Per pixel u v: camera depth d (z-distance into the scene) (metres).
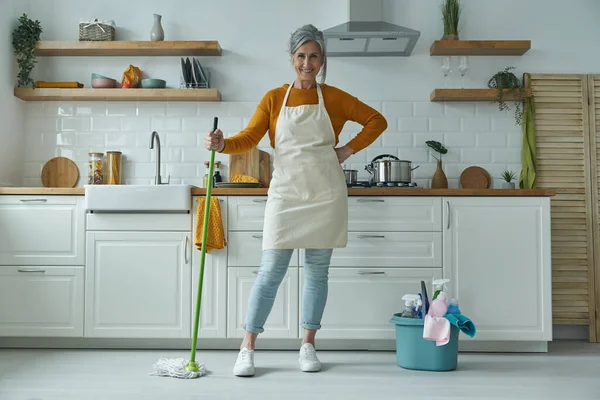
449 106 4.37
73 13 4.44
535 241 3.69
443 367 3.16
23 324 3.73
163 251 3.72
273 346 3.75
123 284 3.72
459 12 4.37
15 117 4.28
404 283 3.69
